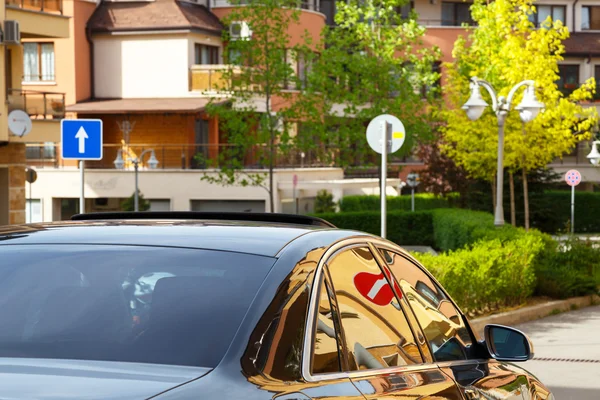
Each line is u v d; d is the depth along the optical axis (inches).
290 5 1314.0
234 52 1342.3
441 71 2559.1
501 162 906.7
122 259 127.4
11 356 111.9
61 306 120.3
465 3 2625.5
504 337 188.1
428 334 166.4
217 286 121.2
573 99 1344.7
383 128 605.0
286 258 128.0
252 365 110.2
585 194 2063.2
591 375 460.8
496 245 708.7
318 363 121.6
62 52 2003.0
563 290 743.7
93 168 1887.3
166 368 108.5
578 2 2667.3
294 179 1644.9
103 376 104.3
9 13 1330.0
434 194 1926.7
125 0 2048.5
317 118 1317.7
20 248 132.8
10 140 1309.1
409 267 174.1
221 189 1844.2
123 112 1940.2
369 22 1355.8
